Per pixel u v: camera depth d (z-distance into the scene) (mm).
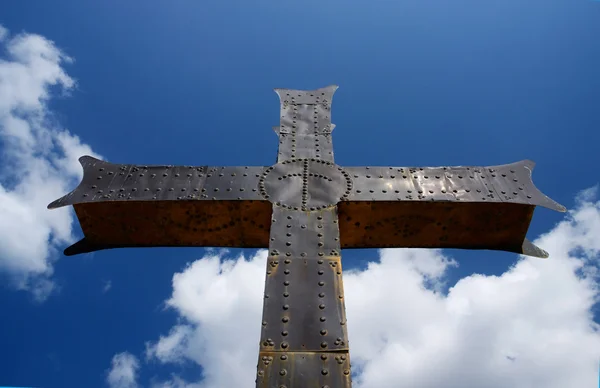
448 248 4922
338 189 4598
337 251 3982
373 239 4852
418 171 4820
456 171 4832
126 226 4703
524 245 4848
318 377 3180
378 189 4609
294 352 3293
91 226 4711
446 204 4508
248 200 4461
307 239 4078
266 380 3156
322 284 3721
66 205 4465
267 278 3744
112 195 4527
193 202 4480
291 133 5289
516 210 4547
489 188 4648
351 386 3148
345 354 3293
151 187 4609
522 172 4855
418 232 4762
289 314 3506
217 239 4809
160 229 4727
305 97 5781
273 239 4059
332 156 5008
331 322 3473
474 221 4648
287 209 4367
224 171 4770
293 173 4754
